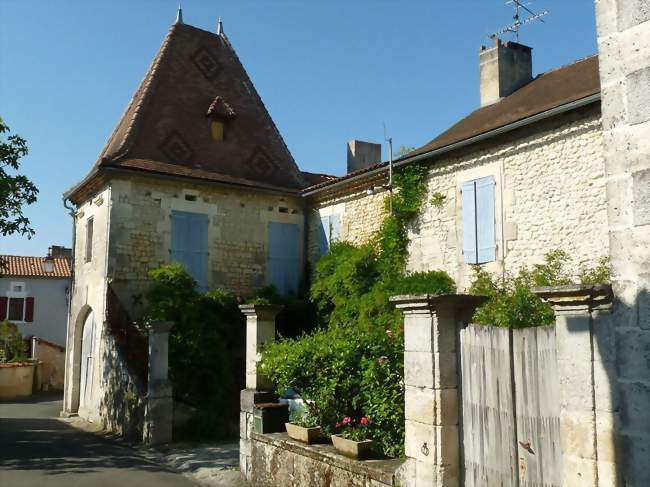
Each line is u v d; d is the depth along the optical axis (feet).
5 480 25.00
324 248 50.26
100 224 46.55
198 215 48.14
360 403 21.27
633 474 10.67
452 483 15.44
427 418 15.83
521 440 14.03
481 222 35.73
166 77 54.34
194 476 26.27
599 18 11.78
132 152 47.21
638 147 10.91
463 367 15.84
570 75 39.83
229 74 59.11
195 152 50.72
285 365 22.12
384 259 42.01
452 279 37.24
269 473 22.59
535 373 13.85
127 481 25.00
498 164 35.14
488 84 45.21
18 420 48.08
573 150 31.30
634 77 11.09
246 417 24.85
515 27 45.85
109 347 42.83
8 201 36.76
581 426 11.79
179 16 59.52
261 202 51.29
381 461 18.10
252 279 49.80
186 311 42.34
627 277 10.93
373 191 44.55
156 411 34.30
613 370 11.35
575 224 30.78
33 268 90.17
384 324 35.40
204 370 40.88
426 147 42.37
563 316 12.34
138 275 44.96
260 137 56.34
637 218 10.82
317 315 47.24
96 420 44.14
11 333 78.74
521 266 33.19
